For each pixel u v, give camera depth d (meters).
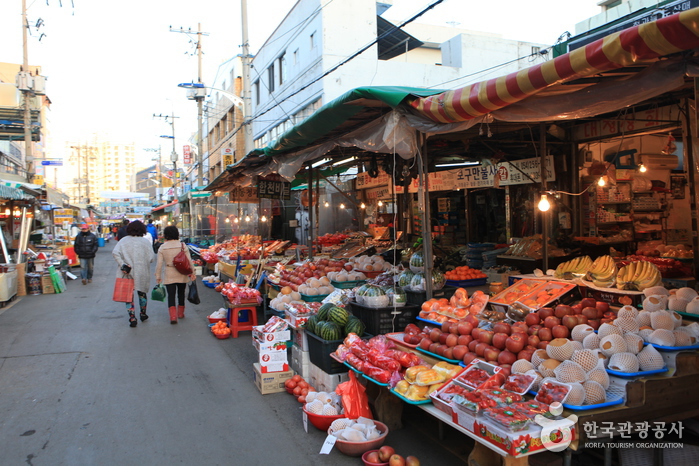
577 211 9.24
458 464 3.70
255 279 9.77
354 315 5.86
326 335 5.06
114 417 4.68
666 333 3.39
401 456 3.74
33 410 4.85
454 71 19.86
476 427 3.10
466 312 4.73
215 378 5.87
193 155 50.69
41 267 13.35
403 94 4.39
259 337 5.57
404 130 4.75
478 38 20.55
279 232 19.64
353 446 3.79
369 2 18.50
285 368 5.44
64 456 3.89
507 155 9.46
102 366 6.32
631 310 3.71
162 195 61.28
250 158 8.97
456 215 14.85
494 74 20.91
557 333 3.77
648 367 3.24
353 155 8.84
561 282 5.18
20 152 34.41
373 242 12.53
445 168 12.18
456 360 4.09
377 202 15.63
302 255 12.35
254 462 3.80
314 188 16.27
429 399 3.72
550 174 7.47
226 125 33.06
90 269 15.38
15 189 13.70
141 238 8.95
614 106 3.68
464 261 9.93
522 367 3.51
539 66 3.08
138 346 7.36
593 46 2.73
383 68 18.61
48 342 7.59
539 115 3.90
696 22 2.29
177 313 9.41
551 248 7.91
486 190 14.00
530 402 3.06
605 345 3.35
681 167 10.72
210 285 14.23
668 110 6.24
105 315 9.87
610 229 9.84
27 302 11.59
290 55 21.09
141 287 8.87
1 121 23.92
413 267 6.29
